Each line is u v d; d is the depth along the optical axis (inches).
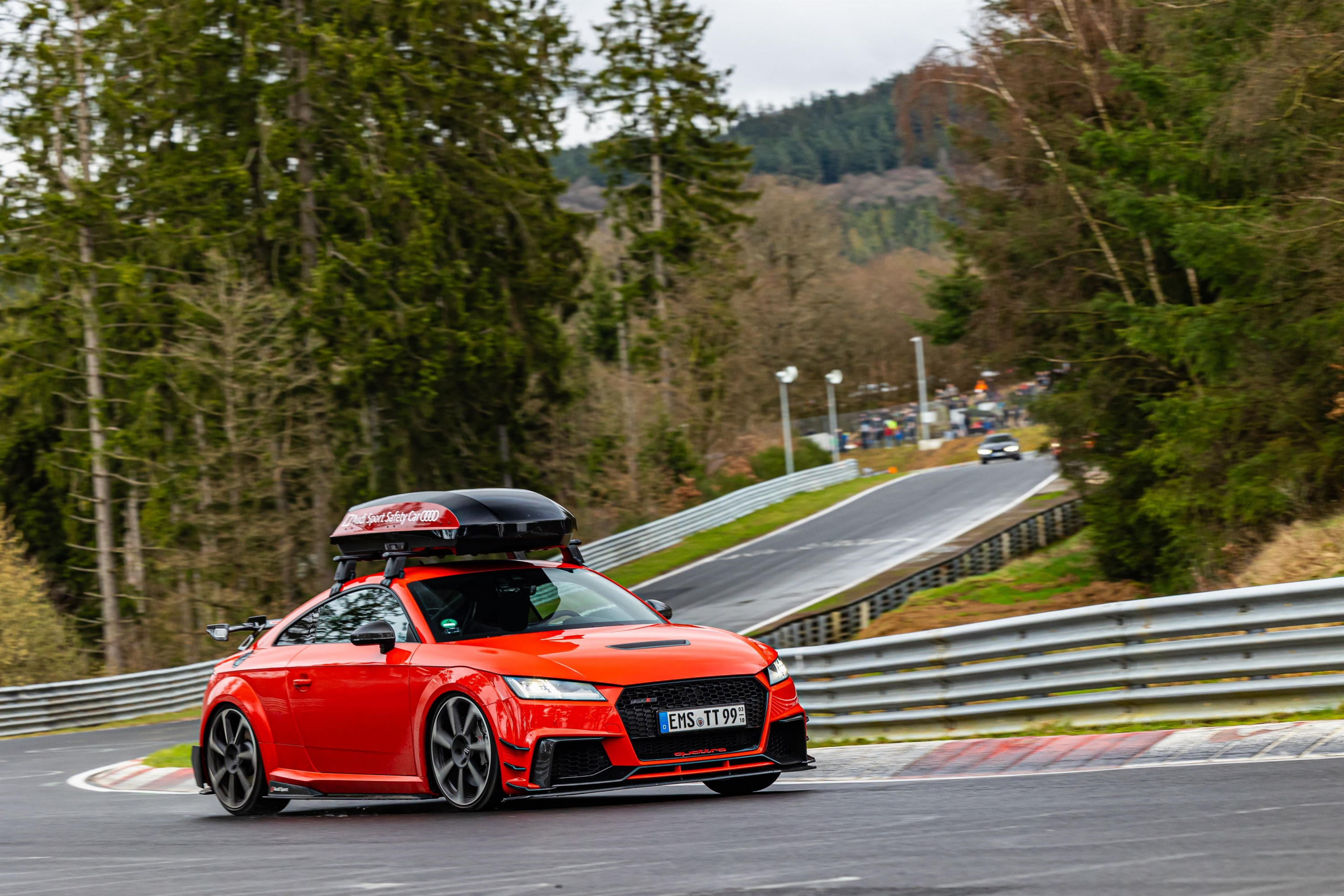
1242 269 1421.0
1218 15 1448.1
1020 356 2042.3
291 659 580.7
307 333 2795.3
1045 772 506.9
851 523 3572.8
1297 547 1338.6
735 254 4827.8
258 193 2965.1
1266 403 1465.3
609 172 4697.3
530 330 3253.0
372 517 586.6
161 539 2874.0
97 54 2812.5
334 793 550.9
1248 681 608.1
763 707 492.7
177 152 2886.3
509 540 570.3
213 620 2908.5
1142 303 1941.4
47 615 2819.9
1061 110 2034.9
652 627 534.3
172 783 962.1
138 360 2903.5
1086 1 1962.4
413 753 514.9
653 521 3875.5
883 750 662.5
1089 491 2075.5
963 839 336.2
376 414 3006.9
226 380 2773.1
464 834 431.5
